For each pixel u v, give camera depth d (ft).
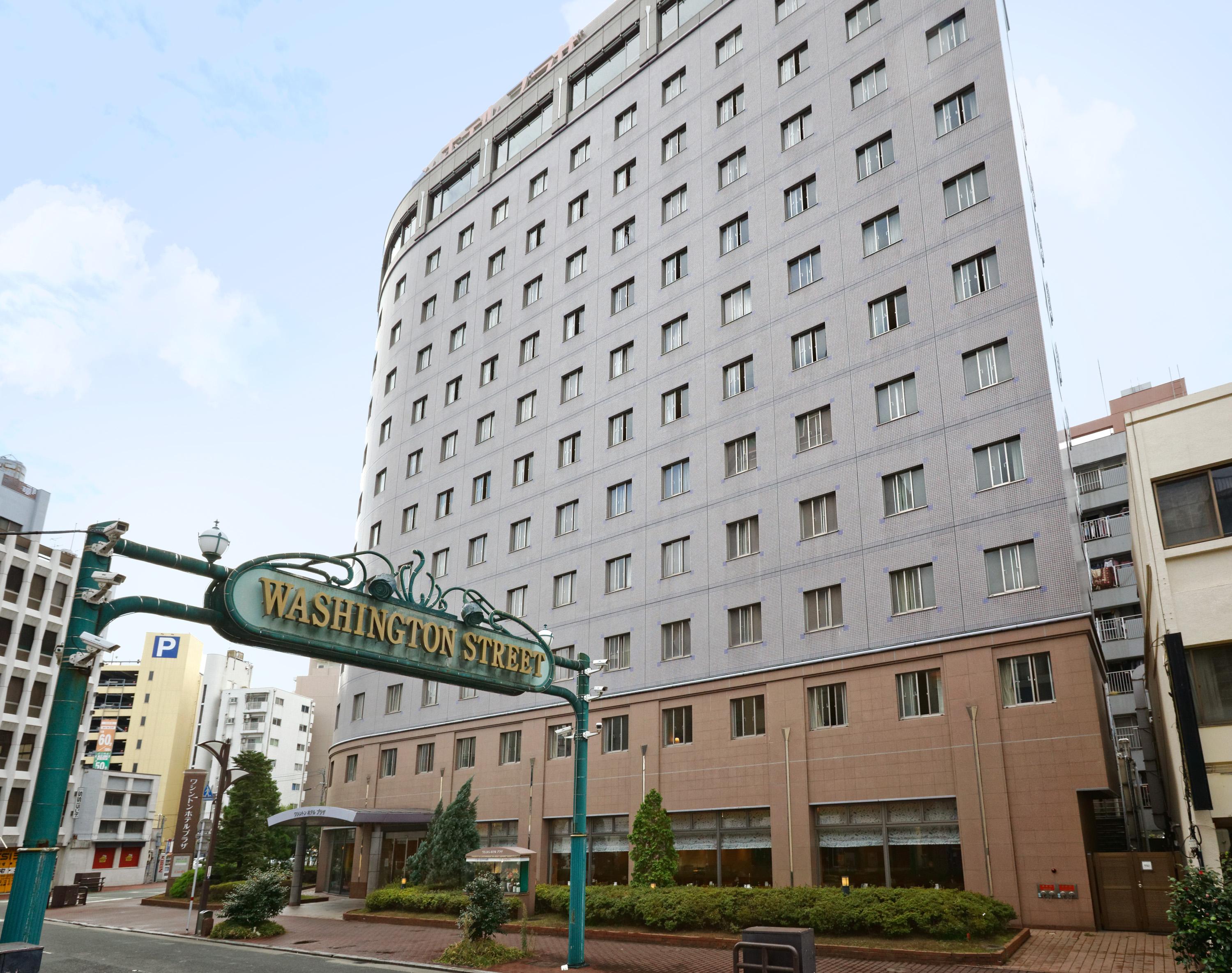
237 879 174.91
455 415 174.60
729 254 131.44
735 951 49.03
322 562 52.85
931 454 101.81
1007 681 89.86
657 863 98.78
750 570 115.24
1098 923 77.92
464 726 146.61
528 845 128.57
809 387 115.75
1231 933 47.52
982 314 101.65
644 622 125.90
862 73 122.21
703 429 127.13
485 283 178.19
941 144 110.83
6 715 190.49
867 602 102.37
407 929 102.47
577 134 167.12
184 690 335.67
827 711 102.68
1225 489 64.18
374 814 133.59
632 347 142.10
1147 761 118.01
